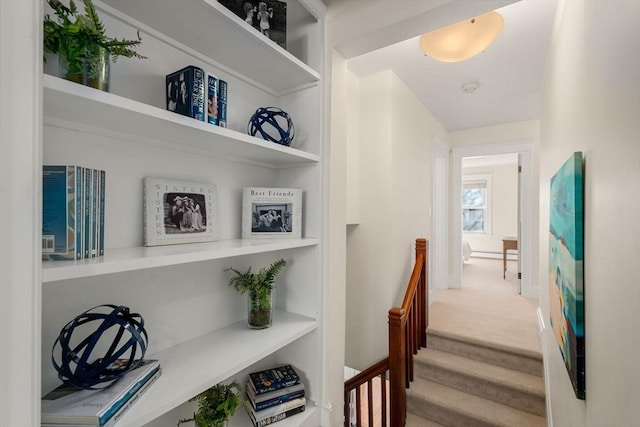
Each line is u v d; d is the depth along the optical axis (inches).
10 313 20.1
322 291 56.0
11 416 20.1
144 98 38.6
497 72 102.3
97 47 25.9
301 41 58.2
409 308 98.0
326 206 56.4
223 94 39.9
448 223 176.4
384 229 110.7
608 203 31.2
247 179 54.9
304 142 57.6
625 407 26.2
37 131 21.2
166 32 39.8
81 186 27.1
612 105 30.5
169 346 42.3
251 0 44.3
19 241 20.5
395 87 110.0
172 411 41.9
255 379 50.5
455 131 174.4
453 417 90.5
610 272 30.4
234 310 52.5
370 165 113.0
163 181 40.1
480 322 119.9
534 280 154.8
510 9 69.7
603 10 34.1
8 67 20.1
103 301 35.0
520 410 88.7
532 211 155.2
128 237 37.1
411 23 50.1
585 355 39.9
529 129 155.2
